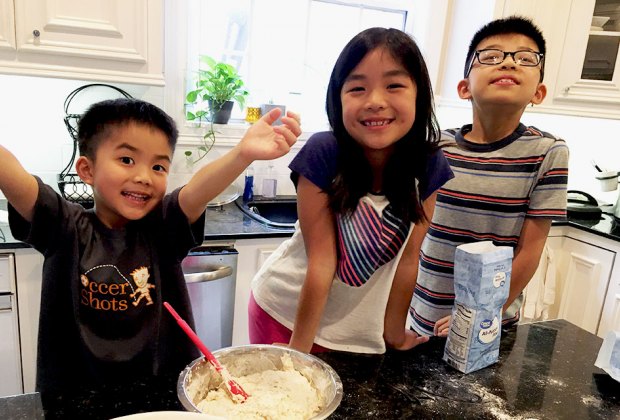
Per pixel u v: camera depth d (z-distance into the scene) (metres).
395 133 0.90
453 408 0.78
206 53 2.25
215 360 0.77
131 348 1.01
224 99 2.17
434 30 2.44
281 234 1.84
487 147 1.38
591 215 2.34
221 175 0.92
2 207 1.83
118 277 1.00
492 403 0.80
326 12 2.43
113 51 1.62
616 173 2.26
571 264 2.27
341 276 1.02
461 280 0.89
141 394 0.75
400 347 1.01
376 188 1.02
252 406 0.71
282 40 2.38
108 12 1.60
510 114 1.32
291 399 0.75
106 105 0.96
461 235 1.40
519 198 1.34
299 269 1.17
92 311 0.99
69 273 0.98
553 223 2.23
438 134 1.03
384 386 0.83
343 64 0.91
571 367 0.93
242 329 1.92
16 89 1.89
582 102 2.16
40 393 0.74
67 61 1.60
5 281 1.56
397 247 1.00
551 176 1.29
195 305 1.78
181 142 2.17
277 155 0.88
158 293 1.04
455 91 2.43
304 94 2.49
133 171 0.95
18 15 1.50
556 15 2.10
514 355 0.97
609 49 2.12
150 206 0.99
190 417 0.51
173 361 1.08
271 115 0.92
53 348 1.02
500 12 2.12
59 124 1.98
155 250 1.04
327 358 0.92
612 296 2.08
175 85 2.11
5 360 1.62
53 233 0.96
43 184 0.95
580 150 2.61
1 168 0.88
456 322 0.90
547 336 1.07
